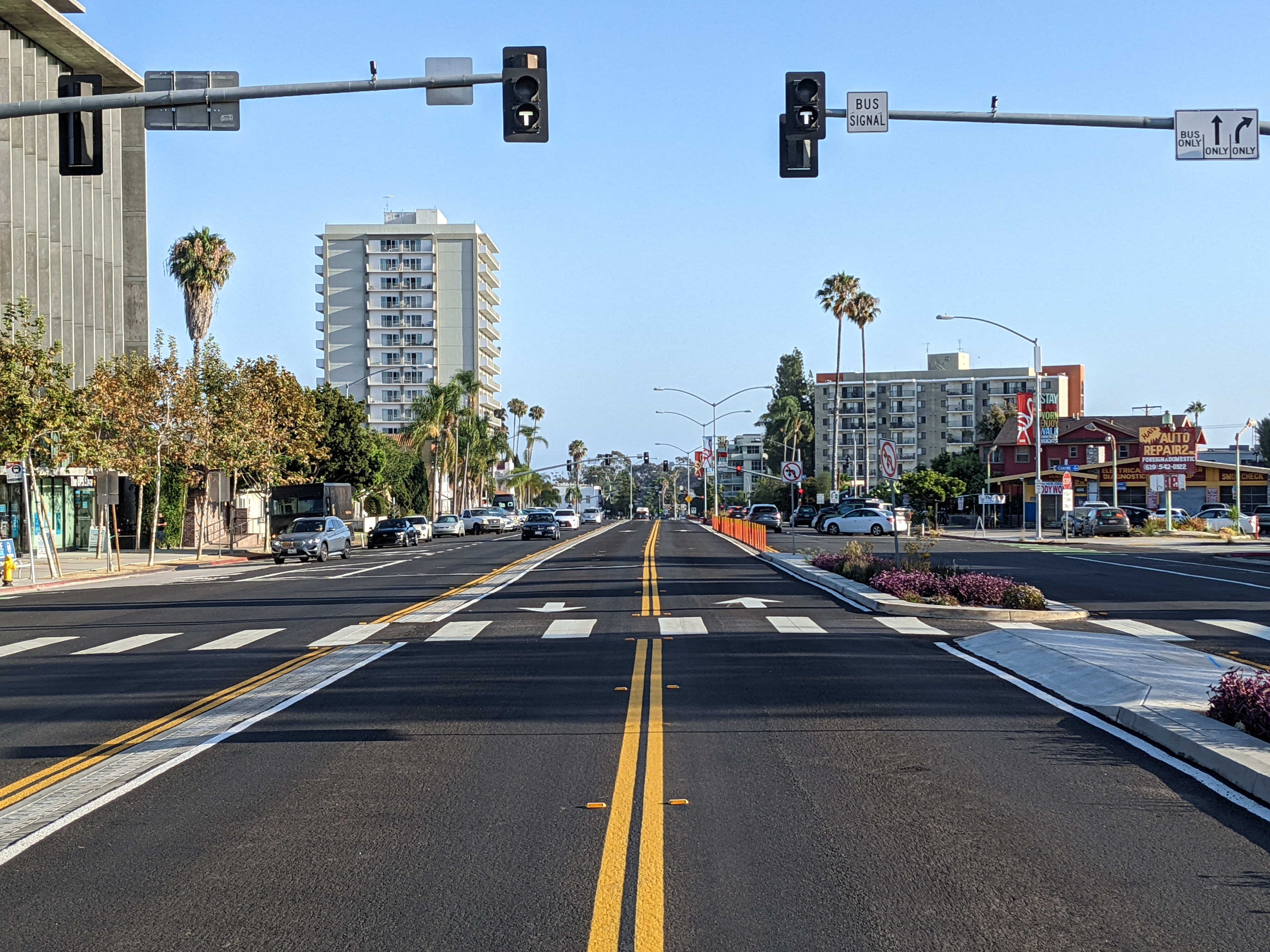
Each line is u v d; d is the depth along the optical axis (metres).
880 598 21.83
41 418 33.56
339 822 7.45
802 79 14.99
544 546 52.91
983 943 5.27
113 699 12.62
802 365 149.88
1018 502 87.50
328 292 143.25
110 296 54.53
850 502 67.38
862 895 5.93
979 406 140.62
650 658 14.95
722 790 8.11
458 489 94.75
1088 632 17.28
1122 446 85.56
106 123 54.22
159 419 42.25
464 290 143.62
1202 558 40.00
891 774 8.56
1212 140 15.38
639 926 5.52
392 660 15.24
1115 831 7.07
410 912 5.79
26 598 29.42
